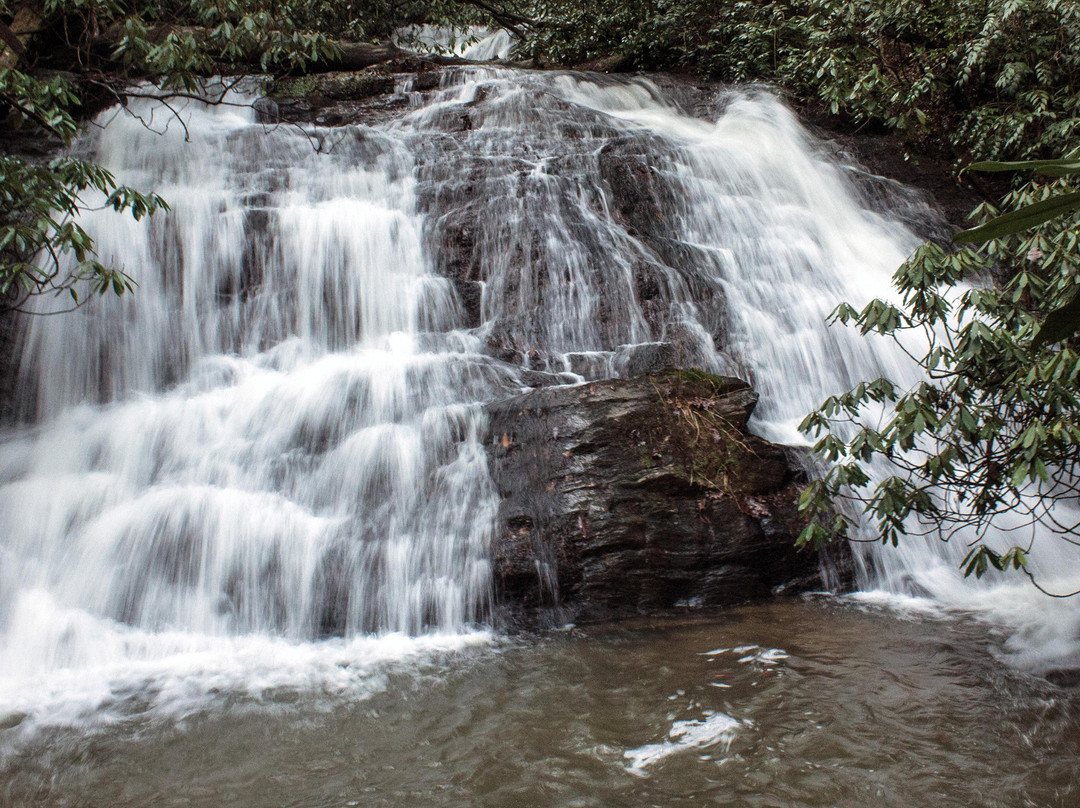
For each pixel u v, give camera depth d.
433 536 5.22
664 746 3.32
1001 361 3.79
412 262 7.99
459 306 7.79
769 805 2.87
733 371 7.10
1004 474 3.83
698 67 13.32
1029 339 3.75
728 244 8.92
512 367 6.75
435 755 3.33
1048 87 9.88
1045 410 3.89
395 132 9.68
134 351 7.15
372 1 13.16
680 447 5.48
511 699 3.84
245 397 6.39
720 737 3.36
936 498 5.84
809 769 3.09
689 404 5.71
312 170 8.80
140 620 4.84
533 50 14.48
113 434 6.08
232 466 5.71
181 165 8.68
